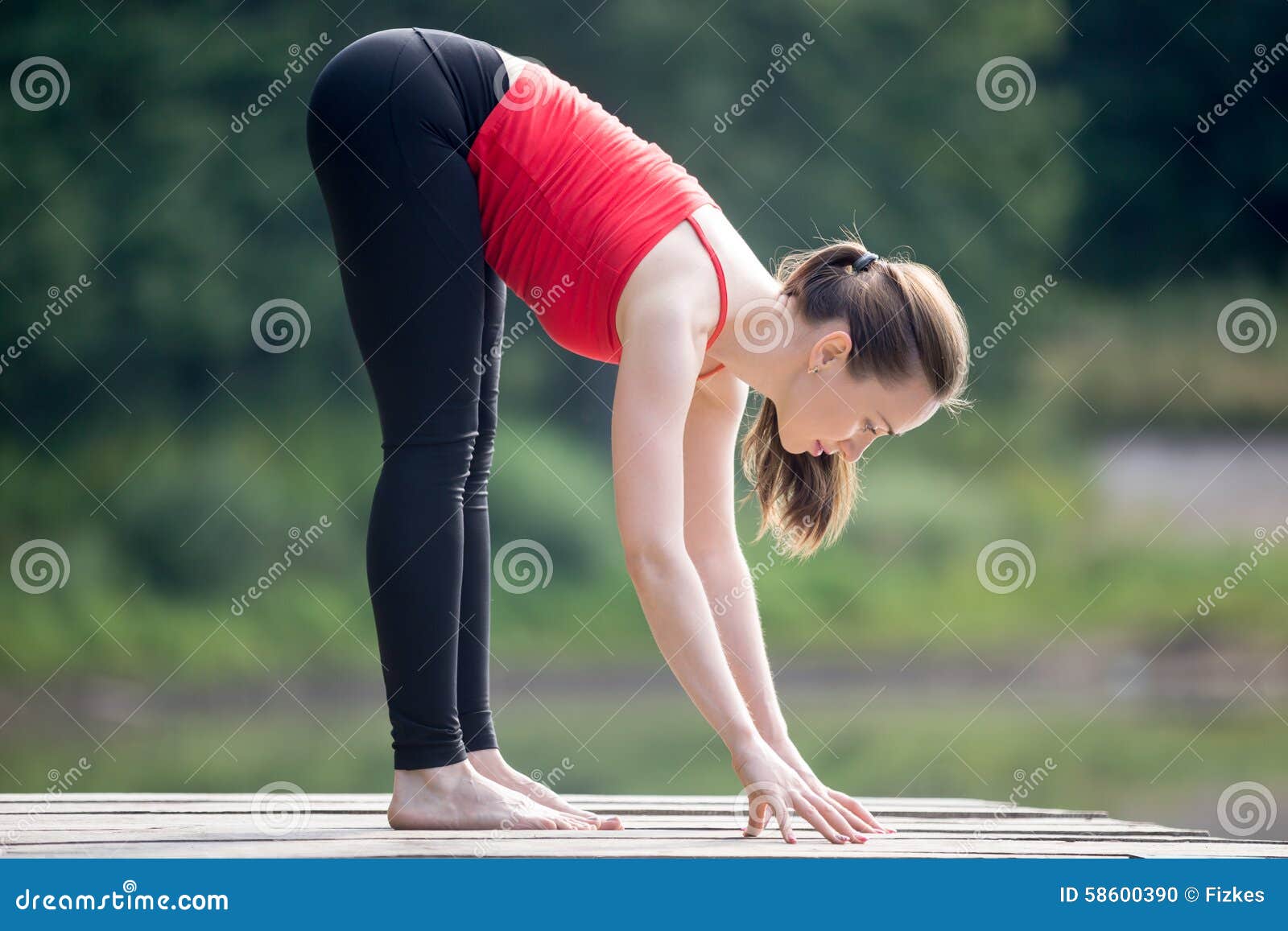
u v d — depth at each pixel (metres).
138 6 40.91
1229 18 56.94
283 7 41.22
